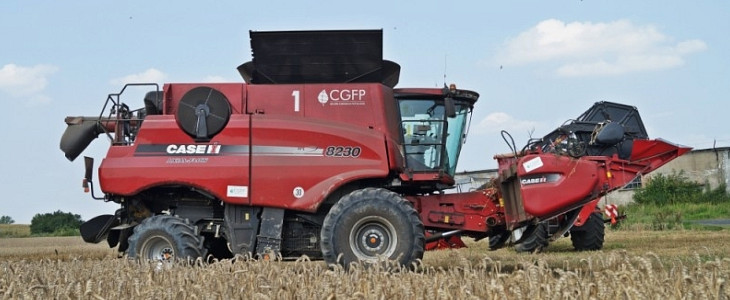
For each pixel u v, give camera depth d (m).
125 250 15.29
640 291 8.00
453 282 8.95
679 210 48.97
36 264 13.59
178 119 14.38
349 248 13.48
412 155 14.75
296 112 14.50
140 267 11.80
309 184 14.06
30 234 57.72
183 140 14.45
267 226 14.20
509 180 15.10
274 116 14.39
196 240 14.37
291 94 14.55
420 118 14.83
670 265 13.52
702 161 60.22
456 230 15.22
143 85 15.27
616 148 19.80
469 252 19.80
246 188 14.12
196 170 14.24
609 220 23.14
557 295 7.86
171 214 15.14
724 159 59.31
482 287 8.75
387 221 13.53
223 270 11.04
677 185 57.09
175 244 14.23
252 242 14.30
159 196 15.16
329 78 14.95
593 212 20.42
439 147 14.78
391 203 13.57
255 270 10.90
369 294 8.48
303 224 14.52
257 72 14.97
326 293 8.15
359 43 14.80
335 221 13.56
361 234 13.62
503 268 15.14
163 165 14.35
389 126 14.51
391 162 14.12
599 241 20.33
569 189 14.48
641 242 22.75
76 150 15.52
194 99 14.37
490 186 15.80
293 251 14.55
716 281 7.98
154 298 8.53
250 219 14.36
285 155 14.15
